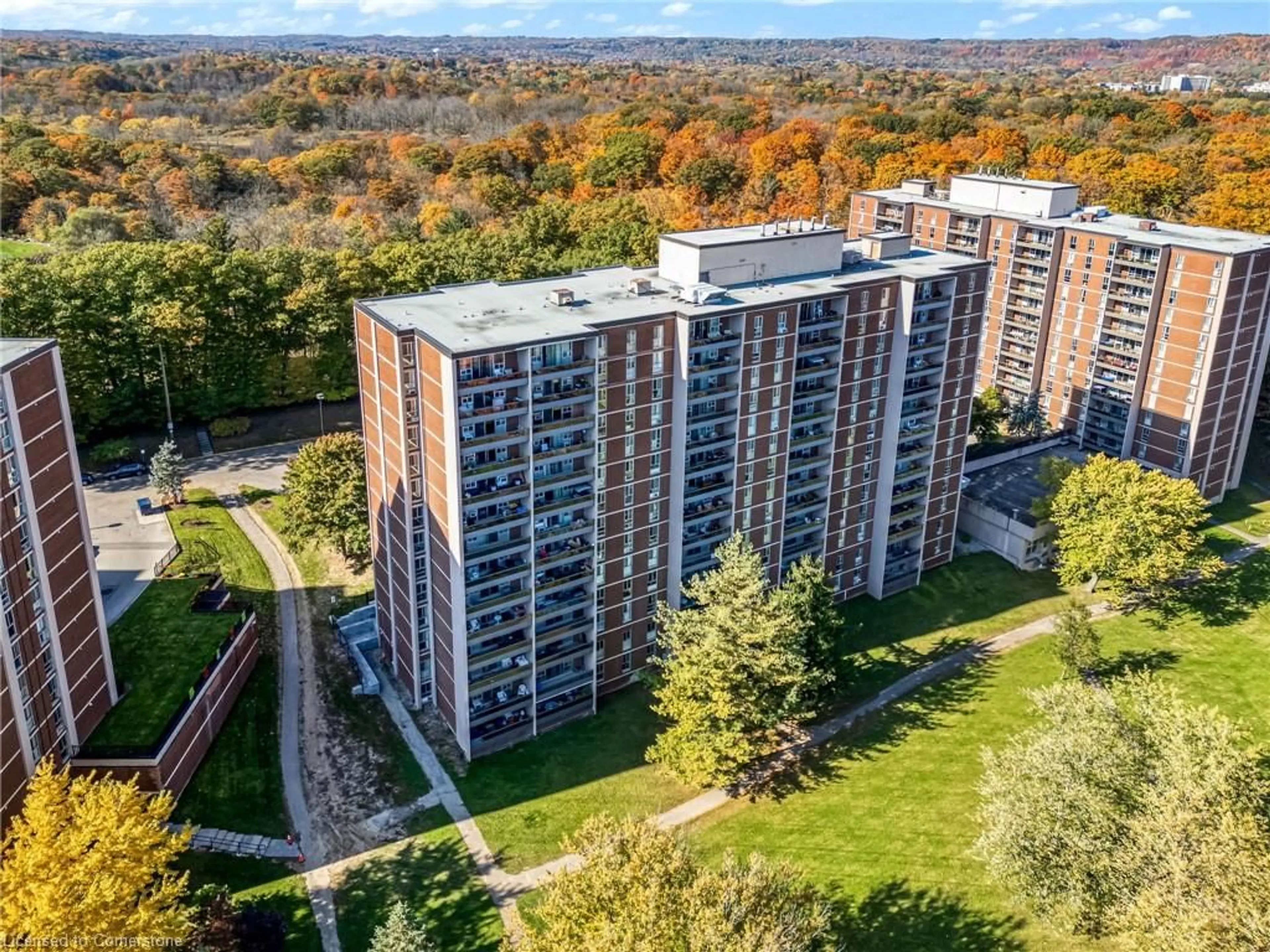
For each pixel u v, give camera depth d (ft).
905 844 236.84
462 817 243.81
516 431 249.55
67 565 229.25
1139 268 405.59
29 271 399.65
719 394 280.31
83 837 174.70
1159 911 175.42
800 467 312.71
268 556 345.72
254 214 585.22
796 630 252.62
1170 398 406.21
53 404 223.71
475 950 207.41
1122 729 207.41
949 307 322.55
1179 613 339.16
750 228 326.24
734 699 245.45
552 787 255.70
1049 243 440.45
